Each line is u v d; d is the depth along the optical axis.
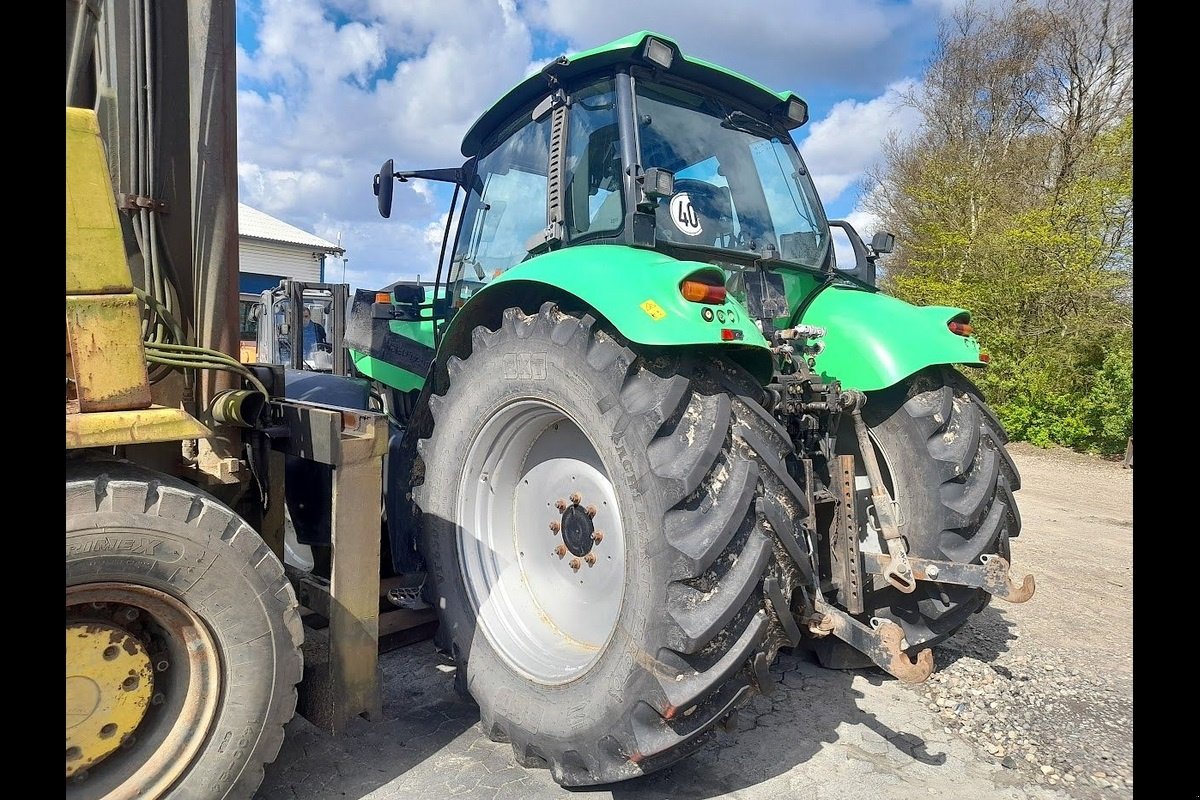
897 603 2.78
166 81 2.22
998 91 15.30
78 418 1.68
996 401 12.28
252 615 1.89
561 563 2.52
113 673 1.77
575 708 2.09
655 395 2.01
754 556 1.91
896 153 16.95
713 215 2.84
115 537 1.68
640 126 2.67
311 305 5.99
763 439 2.08
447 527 2.64
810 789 2.17
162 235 2.22
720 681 1.86
